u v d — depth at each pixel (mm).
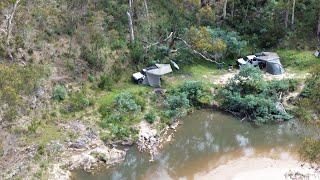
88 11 57750
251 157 44938
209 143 47219
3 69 40656
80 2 57906
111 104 48969
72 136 44125
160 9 62812
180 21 61594
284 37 63094
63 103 47812
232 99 51375
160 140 46781
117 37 57094
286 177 41094
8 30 49531
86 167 41656
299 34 63500
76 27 55719
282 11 65250
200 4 63562
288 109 51375
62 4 57062
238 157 44969
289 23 64625
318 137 44250
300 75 56688
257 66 56500
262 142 47500
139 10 61219
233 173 42281
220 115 51469
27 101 45531
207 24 63062
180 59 58375
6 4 52188
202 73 57281
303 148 35625
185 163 43906
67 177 39938
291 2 64000
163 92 52625
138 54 56094
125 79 54031
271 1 66125
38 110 45906
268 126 49812
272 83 53469
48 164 40625
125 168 42531
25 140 42375
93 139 44531
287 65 59375
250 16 65562
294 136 47906
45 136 43438
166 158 44531
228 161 44281
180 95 51188
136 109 48656
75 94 49219
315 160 35250
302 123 48219
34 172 39250
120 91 51750
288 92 53344
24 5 54781
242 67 53781
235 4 66000
